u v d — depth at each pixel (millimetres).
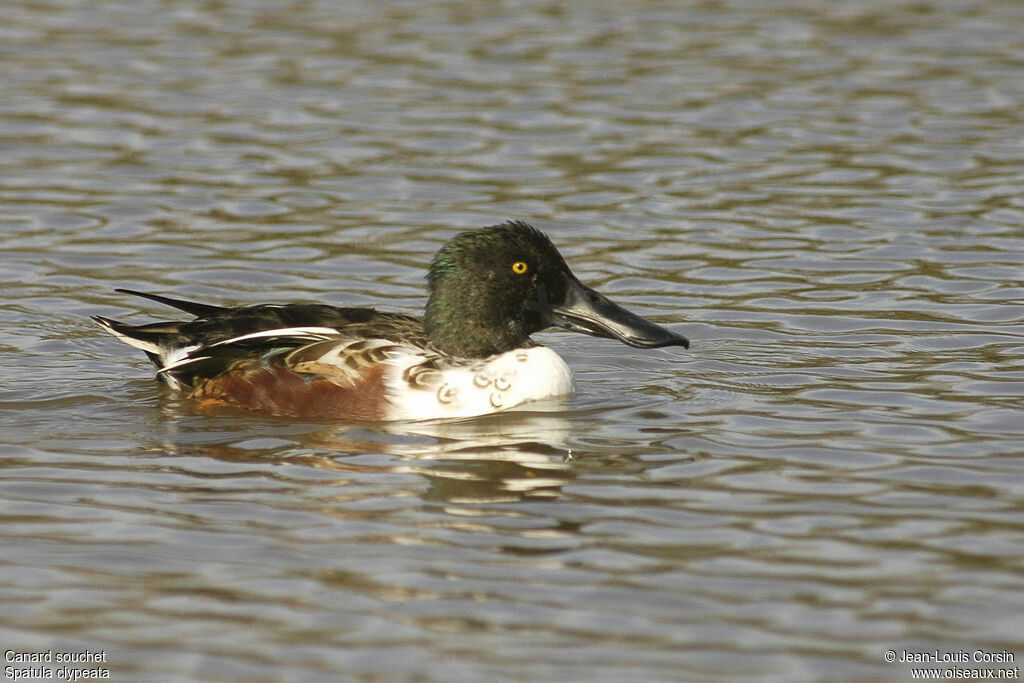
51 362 15312
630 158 21891
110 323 14633
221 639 9234
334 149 22094
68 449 12688
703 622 9438
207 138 22500
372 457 12492
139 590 9867
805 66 25938
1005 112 23578
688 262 18250
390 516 11109
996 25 28219
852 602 9695
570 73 25594
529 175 21188
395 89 24734
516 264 14172
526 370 14000
